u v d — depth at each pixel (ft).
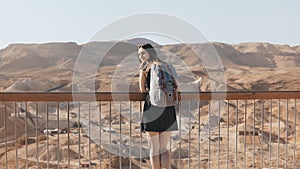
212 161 36.88
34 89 192.13
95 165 32.27
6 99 15.60
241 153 39.63
